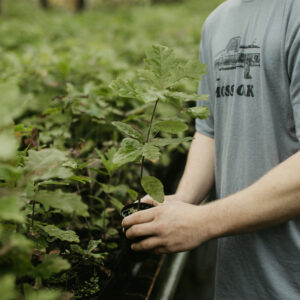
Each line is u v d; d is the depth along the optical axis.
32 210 0.82
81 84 1.96
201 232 0.82
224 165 1.12
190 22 6.15
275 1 0.95
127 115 1.52
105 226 1.23
